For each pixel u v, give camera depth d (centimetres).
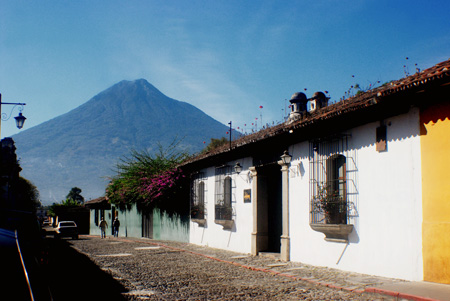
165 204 2575
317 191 1188
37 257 438
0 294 366
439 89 829
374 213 997
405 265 909
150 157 2697
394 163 949
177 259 1444
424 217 871
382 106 954
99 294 818
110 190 3566
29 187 6819
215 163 1902
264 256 1470
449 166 830
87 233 5672
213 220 1900
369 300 757
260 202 1545
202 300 767
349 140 1087
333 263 1122
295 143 1311
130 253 1667
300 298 779
